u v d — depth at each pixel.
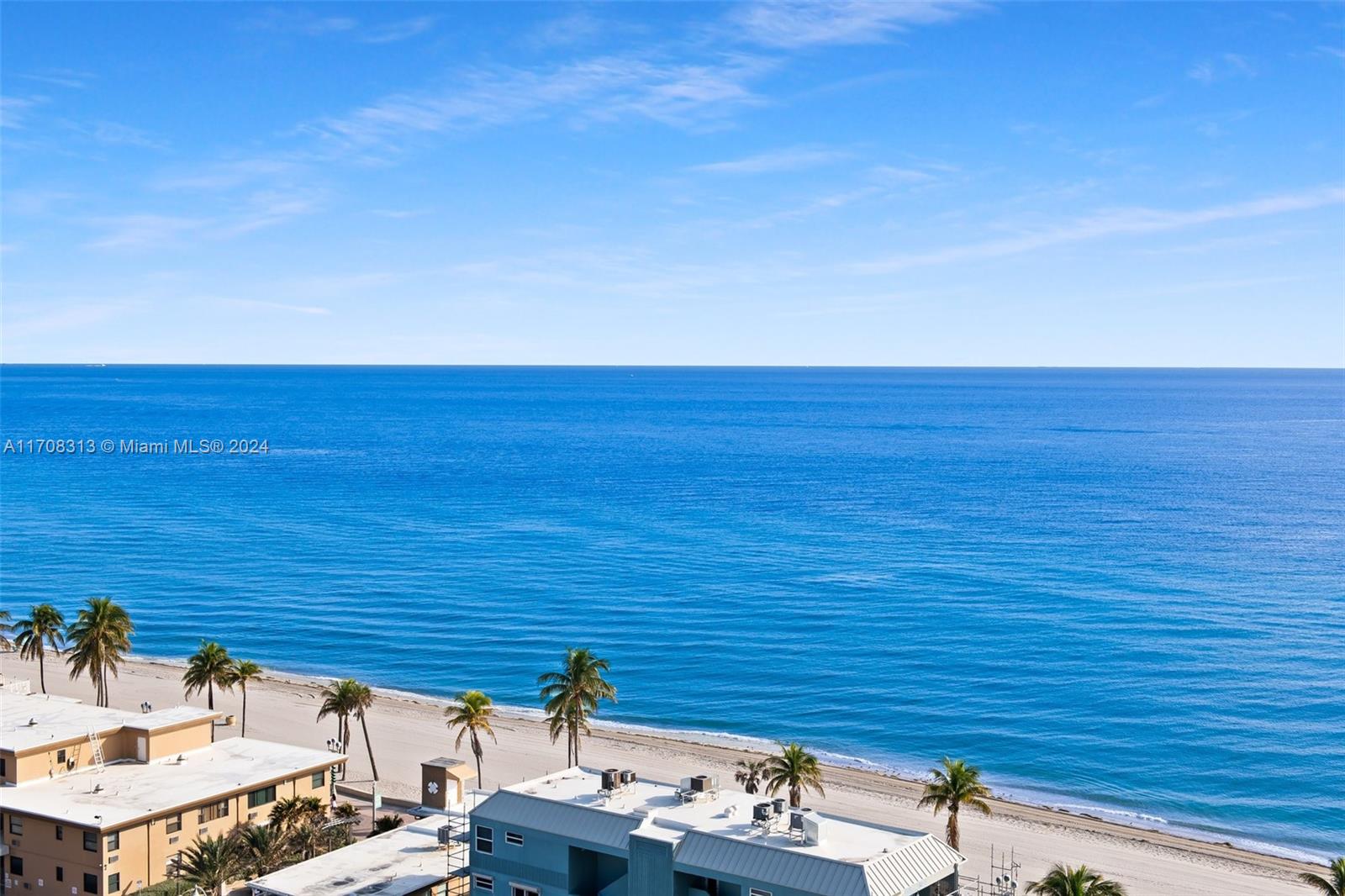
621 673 132.62
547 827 52.44
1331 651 141.38
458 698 123.81
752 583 180.75
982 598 170.12
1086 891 56.16
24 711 82.12
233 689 123.62
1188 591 175.00
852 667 134.25
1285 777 99.69
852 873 44.69
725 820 51.09
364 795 88.00
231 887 63.56
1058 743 108.12
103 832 65.12
